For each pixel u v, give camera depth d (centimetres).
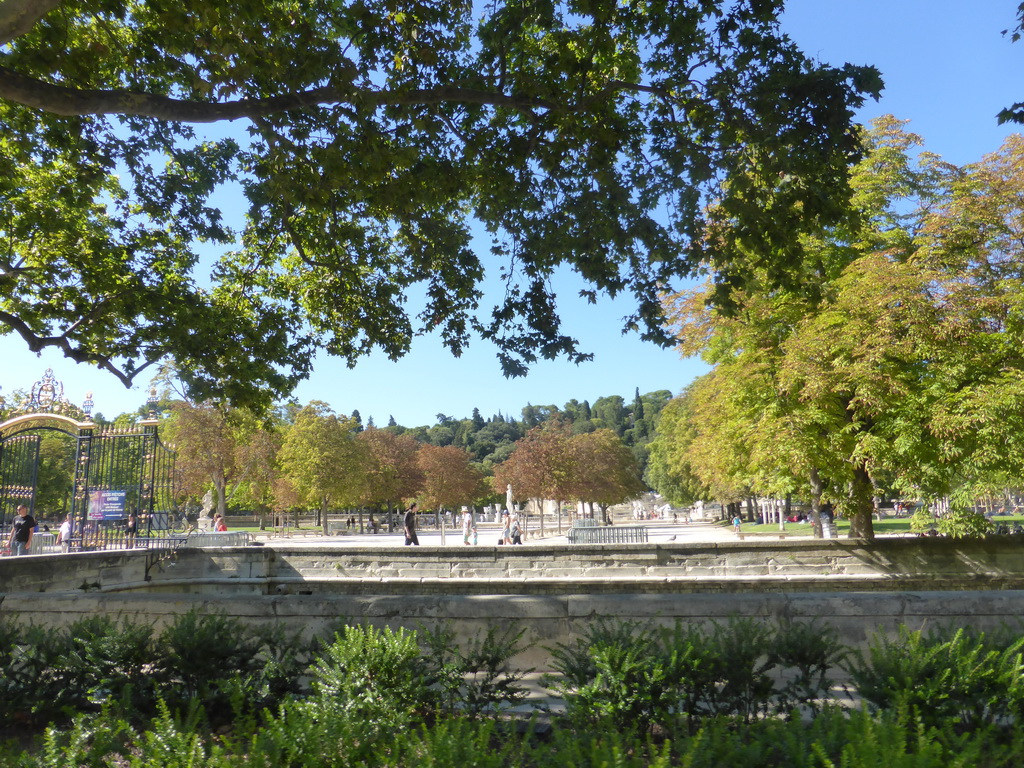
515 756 373
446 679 550
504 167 1087
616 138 1050
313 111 1013
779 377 1552
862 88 912
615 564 1725
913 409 1391
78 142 1021
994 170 1554
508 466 5653
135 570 1667
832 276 1720
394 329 1403
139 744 389
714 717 466
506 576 1781
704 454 2294
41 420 1772
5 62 833
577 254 1089
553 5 916
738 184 970
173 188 1137
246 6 820
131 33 991
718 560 1669
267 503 5922
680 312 1922
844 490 1711
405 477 6281
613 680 484
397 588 1689
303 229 1297
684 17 936
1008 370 1359
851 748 309
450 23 988
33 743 541
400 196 1018
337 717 404
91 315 1200
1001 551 1485
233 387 1262
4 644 621
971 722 431
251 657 620
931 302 1400
